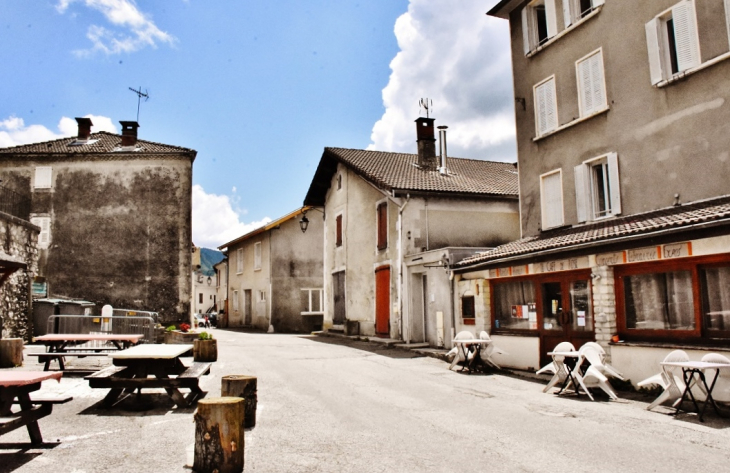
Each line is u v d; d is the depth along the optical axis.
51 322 11.97
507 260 10.89
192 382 7.18
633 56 10.79
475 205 17.12
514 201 17.67
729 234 6.82
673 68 10.26
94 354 10.06
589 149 11.78
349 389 8.57
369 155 20.80
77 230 20.20
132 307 19.95
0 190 19.75
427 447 5.34
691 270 7.62
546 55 13.15
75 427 6.14
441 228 16.55
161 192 20.70
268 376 9.84
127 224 20.41
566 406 7.32
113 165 20.66
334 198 22.03
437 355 12.85
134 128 21.98
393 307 16.41
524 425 6.23
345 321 19.80
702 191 9.37
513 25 14.41
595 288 8.98
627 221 10.01
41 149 20.89
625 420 6.46
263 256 28.55
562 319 9.87
